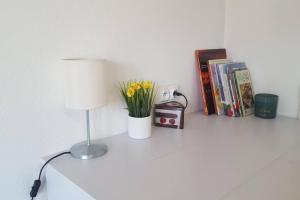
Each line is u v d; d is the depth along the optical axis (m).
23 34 0.87
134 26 1.17
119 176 0.85
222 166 0.92
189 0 1.41
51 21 0.92
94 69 0.89
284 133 1.25
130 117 1.15
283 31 1.45
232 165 0.93
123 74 1.18
